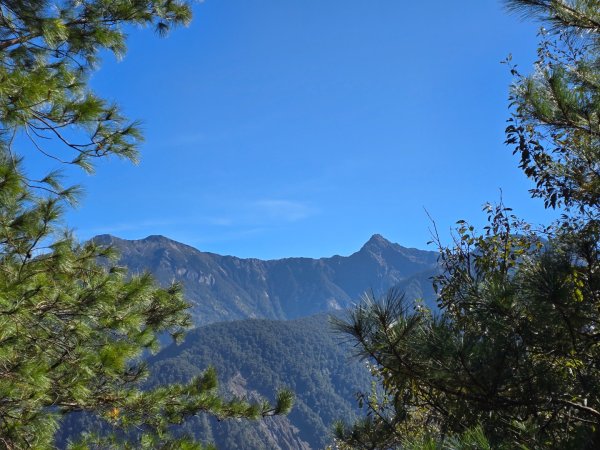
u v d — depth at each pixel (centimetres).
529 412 358
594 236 379
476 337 387
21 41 671
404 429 520
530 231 625
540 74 436
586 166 484
